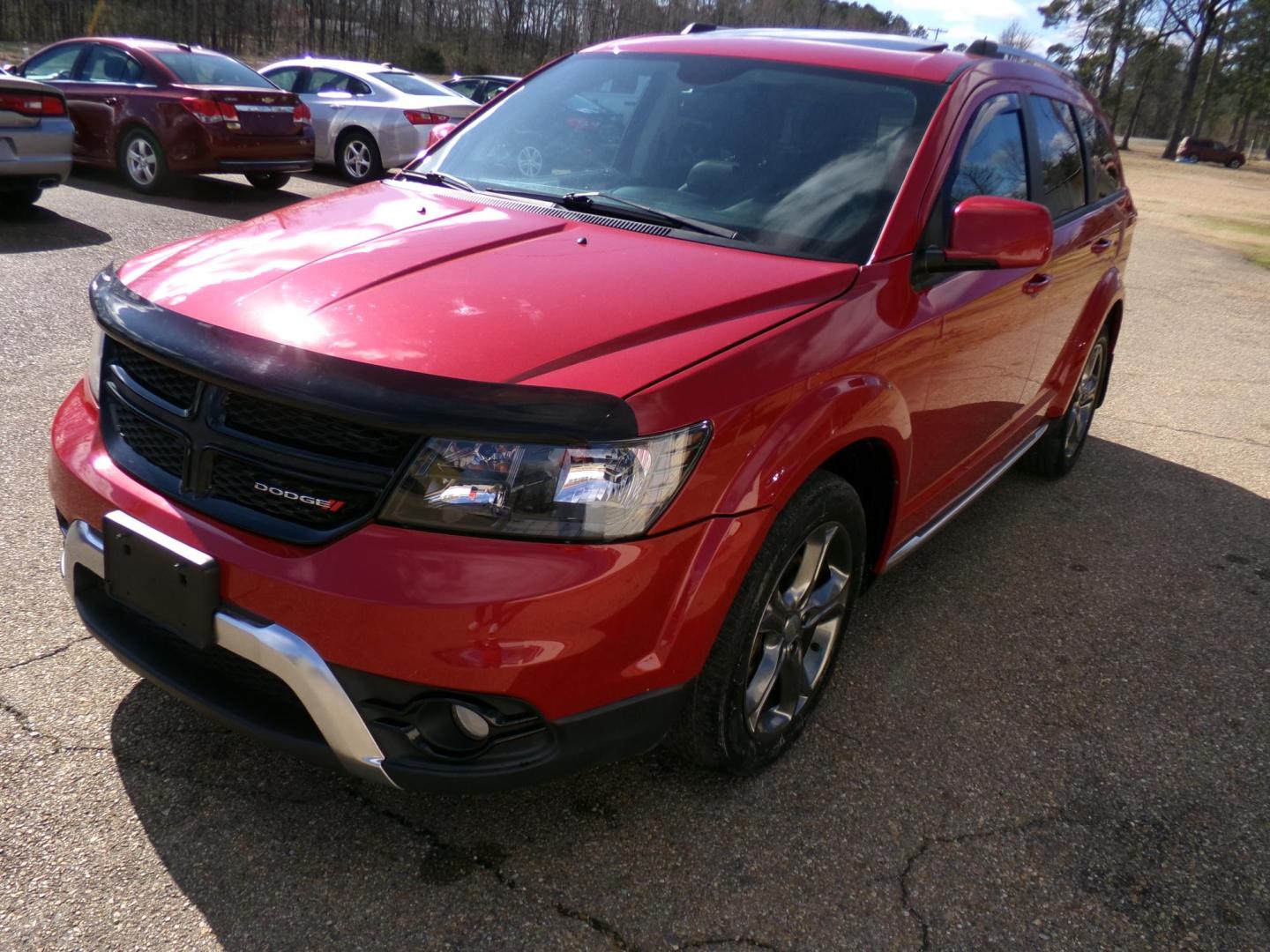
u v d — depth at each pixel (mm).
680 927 2090
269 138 9898
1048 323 3840
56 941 1911
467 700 1888
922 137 2914
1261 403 6801
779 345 2244
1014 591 3783
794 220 2760
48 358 4930
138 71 9586
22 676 2641
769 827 2400
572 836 2311
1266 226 21031
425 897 2102
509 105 3496
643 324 2148
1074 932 2186
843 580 2650
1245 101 80562
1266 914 2291
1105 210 4496
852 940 2104
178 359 2035
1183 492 5000
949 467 3275
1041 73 3939
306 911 2041
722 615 2119
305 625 1892
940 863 2346
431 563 1851
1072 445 4941
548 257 2463
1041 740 2867
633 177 3006
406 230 2609
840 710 2906
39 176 7715
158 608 2066
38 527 3379
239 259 2402
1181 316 9820
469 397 1863
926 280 2771
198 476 2043
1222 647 3498
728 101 3131
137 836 2182
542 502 1872
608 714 2012
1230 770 2816
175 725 2527
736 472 2096
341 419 1857
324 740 2010
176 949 1924
